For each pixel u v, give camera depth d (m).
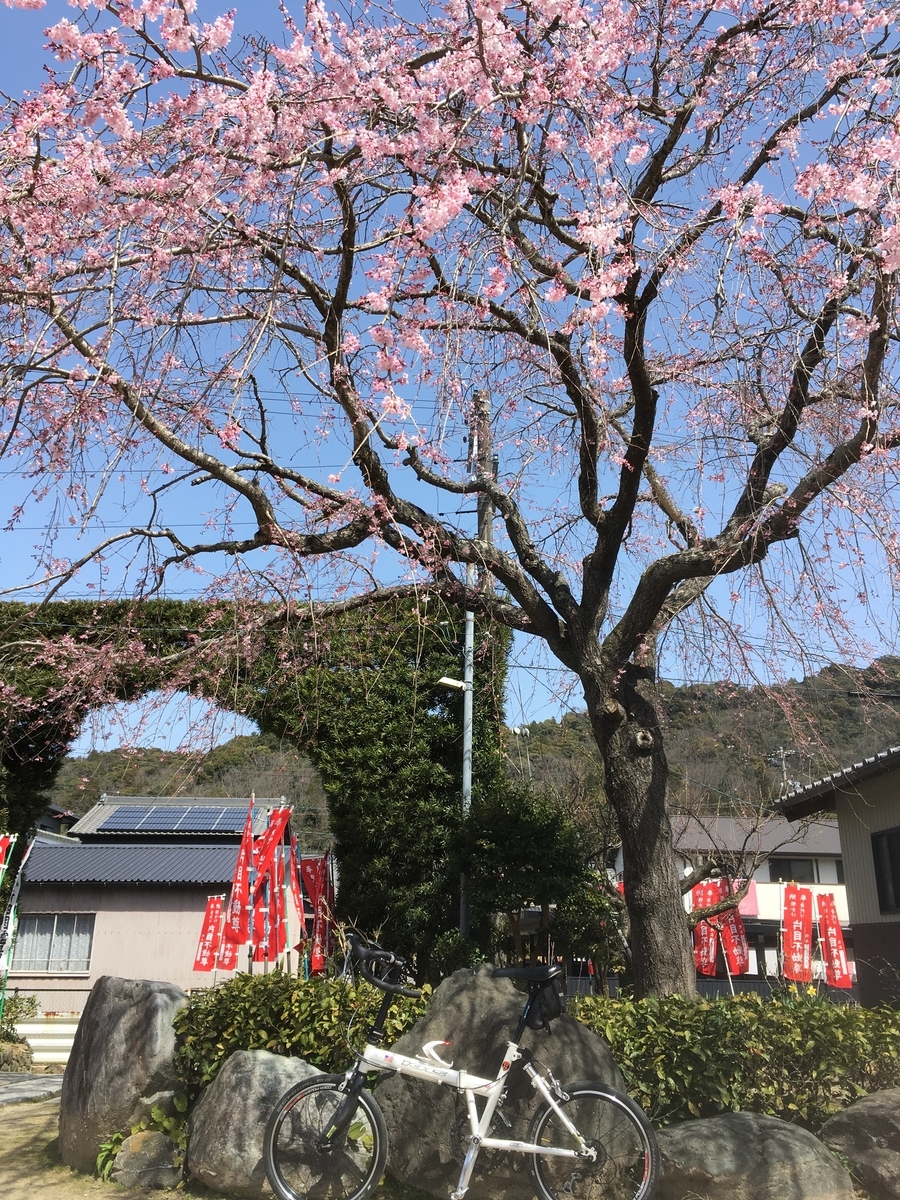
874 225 5.13
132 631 6.73
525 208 5.93
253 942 8.29
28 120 4.49
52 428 5.18
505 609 6.86
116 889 15.88
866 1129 4.14
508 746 12.01
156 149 4.91
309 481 6.25
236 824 18.05
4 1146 5.64
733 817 13.07
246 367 4.50
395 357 4.95
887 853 10.02
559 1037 4.19
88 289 4.86
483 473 7.09
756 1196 3.84
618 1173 3.89
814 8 5.39
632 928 5.90
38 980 15.41
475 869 10.39
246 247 5.57
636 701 6.37
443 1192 4.08
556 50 5.29
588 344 5.01
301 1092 4.34
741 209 5.22
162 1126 4.95
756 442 6.27
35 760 11.90
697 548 5.93
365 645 10.64
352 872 11.89
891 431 5.50
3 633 7.21
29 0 4.32
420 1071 4.12
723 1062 4.41
